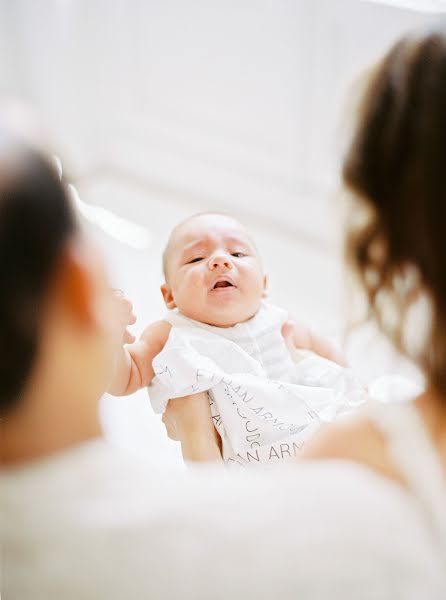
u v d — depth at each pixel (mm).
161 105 2521
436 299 507
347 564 428
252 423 1188
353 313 590
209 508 438
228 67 2303
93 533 423
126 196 2539
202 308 1322
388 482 500
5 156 394
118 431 1431
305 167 2264
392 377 612
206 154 2480
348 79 2047
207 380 1188
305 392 1205
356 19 1956
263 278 1432
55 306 413
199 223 1415
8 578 423
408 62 499
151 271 2061
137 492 439
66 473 432
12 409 426
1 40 2375
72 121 2580
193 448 1192
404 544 440
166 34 2385
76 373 438
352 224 538
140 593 420
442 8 1841
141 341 1322
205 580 422
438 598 446
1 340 396
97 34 2512
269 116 2283
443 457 513
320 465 479
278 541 430
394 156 492
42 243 393
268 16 2129
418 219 487
